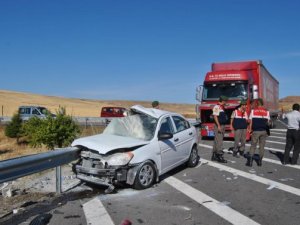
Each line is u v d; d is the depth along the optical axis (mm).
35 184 9617
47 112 18359
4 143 26625
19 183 9875
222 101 12680
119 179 8398
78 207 7410
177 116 11125
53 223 6477
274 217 6715
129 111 10477
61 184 8891
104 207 7379
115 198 8031
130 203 7641
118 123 10219
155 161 9219
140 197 8086
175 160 10367
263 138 11898
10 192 8570
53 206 7488
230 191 8562
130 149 8844
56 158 8219
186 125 11523
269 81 26016
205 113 20000
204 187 8953
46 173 10992
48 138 17594
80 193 8516
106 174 8375
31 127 20938
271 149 16172
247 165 12008
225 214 6883
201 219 6605
